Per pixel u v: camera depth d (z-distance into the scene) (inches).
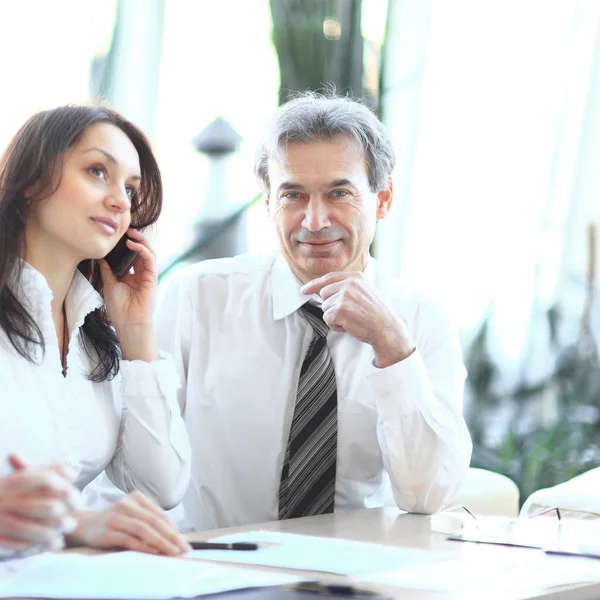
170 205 162.1
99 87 152.6
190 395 101.7
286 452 93.7
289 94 164.9
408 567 58.1
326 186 95.3
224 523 100.0
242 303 103.3
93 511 63.5
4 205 74.5
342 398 99.1
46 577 50.3
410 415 90.4
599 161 191.6
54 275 77.9
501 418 189.2
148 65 157.6
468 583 54.1
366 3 179.2
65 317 80.4
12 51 143.9
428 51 186.5
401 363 90.3
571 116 193.5
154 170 84.6
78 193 75.2
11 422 71.4
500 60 192.5
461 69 190.7
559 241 193.8
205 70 164.6
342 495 99.1
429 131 189.9
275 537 66.8
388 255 188.2
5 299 72.9
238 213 164.6
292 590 49.6
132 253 85.4
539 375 191.6
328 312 91.1
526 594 51.9
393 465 91.3
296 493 91.9
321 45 167.6
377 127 97.6
